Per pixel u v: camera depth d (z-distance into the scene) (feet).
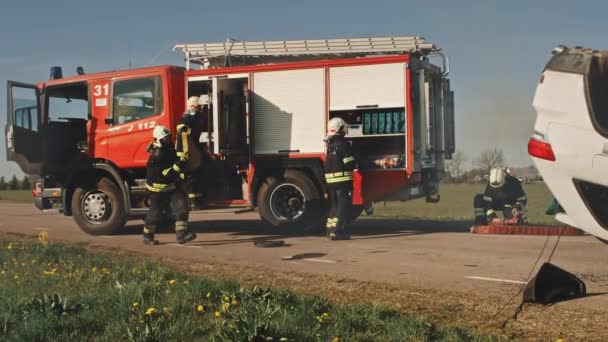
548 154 15.92
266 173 37.86
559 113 15.76
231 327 14.10
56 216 56.90
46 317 15.37
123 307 16.49
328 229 35.12
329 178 34.58
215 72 37.58
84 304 16.81
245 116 38.52
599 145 15.14
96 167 38.24
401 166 35.47
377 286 20.93
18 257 26.09
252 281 22.04
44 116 40.24
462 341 14.07
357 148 36.27
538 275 18.52
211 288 18.65
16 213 61.72
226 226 44.73
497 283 21.36
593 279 22.00
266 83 37.37
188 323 15.24
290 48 38.34
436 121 39.50
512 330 15.47
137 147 38.04
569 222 16.44
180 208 33.12
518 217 39.75
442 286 20.94
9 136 38.75
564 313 16.94
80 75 39.83
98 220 38.70
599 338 14.71
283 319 15.25
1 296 18.19
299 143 36.88
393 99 35.35
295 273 23.63
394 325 15.20
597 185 15.48
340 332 14.62
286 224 37.24
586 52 15.72
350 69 36.09
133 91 38.40
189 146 33.71
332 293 19.93
